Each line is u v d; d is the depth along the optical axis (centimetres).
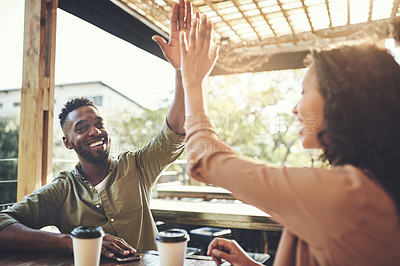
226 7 251
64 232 175
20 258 137
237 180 69
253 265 115
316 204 62
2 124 612
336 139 73
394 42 239
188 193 352
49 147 198
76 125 177
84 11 231
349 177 65
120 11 252
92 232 108
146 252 146
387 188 66
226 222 259
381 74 70
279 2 241
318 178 64
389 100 69
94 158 176
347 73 71
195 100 83
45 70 200
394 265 63
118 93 706
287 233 75
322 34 291
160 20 268
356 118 70
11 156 607
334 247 62
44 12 198
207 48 88
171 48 125
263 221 249
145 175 188
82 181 176
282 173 66
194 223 271
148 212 184
